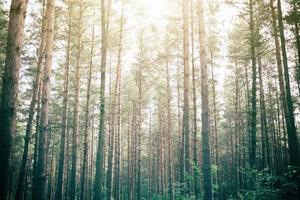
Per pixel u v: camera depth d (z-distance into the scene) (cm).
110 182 2156
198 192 1470
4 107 719
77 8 2080
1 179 688
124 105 3203
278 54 1912
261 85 2606
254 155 1469
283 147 3141
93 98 2939
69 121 3228
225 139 4453
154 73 2755
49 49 1135
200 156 4259
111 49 2394
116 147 3086
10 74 736
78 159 4038
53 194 3231
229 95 3569
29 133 1565
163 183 3934
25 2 778
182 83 2995
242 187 3150
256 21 1606
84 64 2539
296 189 1044
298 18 1541
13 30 752
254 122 1512
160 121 3616
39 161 1070
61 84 2781
